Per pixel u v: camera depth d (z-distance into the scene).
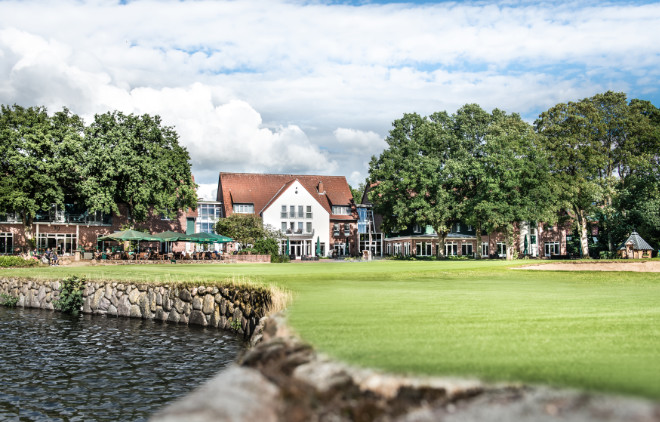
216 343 17.08
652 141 66.00
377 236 86.38
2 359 15.12
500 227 62.28
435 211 64.00
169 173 59.06
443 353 6.28
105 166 54.03
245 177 84.19
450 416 4.23
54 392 11.76
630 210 60.06
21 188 50.19
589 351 6.48
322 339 7.24
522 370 5.38
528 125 63.09
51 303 28.56
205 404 4.41
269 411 4.40
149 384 12.34
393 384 4.91
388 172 71.94
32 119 52.56
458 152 66.19
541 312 10.52
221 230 64.94
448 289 17.69
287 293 14.84
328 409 4.57
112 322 22.80
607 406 4.05
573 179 63.06
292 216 79.69
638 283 23.47
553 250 81.75
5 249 58.84
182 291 22.45
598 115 65.75
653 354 6.32
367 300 13.09
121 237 49.44
